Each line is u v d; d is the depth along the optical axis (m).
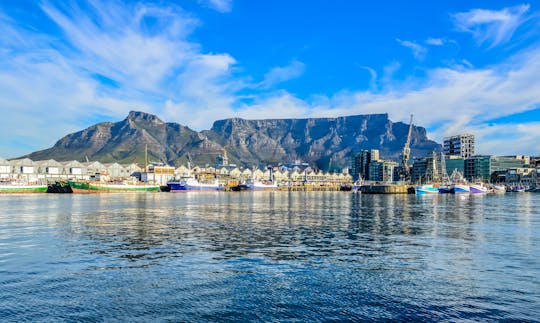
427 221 65.25
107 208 91.69
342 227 56.12
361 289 25.06
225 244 40.78
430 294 24.16
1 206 96.00
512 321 20.11
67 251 36.47
